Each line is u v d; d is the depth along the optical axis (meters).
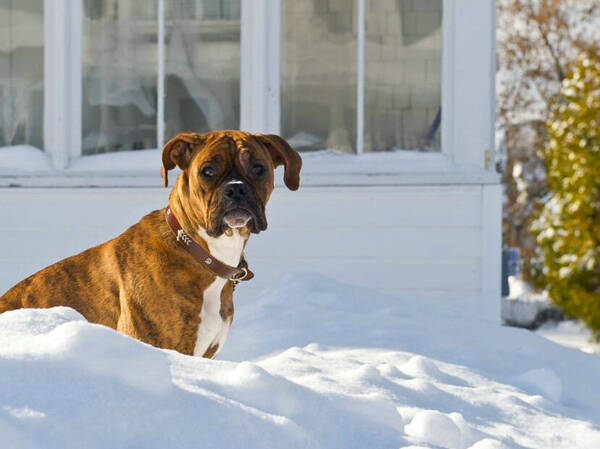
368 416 2.48
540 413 3.32
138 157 6.67
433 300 6.47
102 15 6.71
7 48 6.72
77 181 6.49
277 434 2.12
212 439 2.01
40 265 6.53
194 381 2.31
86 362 2.08
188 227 3.57
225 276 3.62
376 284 6.48
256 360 4.29
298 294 5.50
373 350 4.32
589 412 3.73
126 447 1.90
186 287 3.56
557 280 17.97
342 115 6.68
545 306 24.83
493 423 3.07
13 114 6.73
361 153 6.67
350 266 6.50
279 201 6.51
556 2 26.34
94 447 1.85
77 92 6.69
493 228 6.41
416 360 3.78
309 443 2.14
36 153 6.67
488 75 6.52
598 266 17.19
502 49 26.72
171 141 3.60
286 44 6.69
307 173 6.51
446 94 6.60
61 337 2.12
